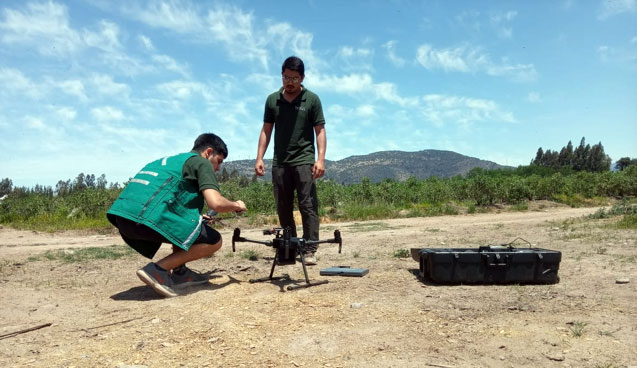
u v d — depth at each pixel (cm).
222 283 444
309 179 537
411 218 1459
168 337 294
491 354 257
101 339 294
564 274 447
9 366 255
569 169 7125
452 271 411
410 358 254
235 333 296
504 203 2042
